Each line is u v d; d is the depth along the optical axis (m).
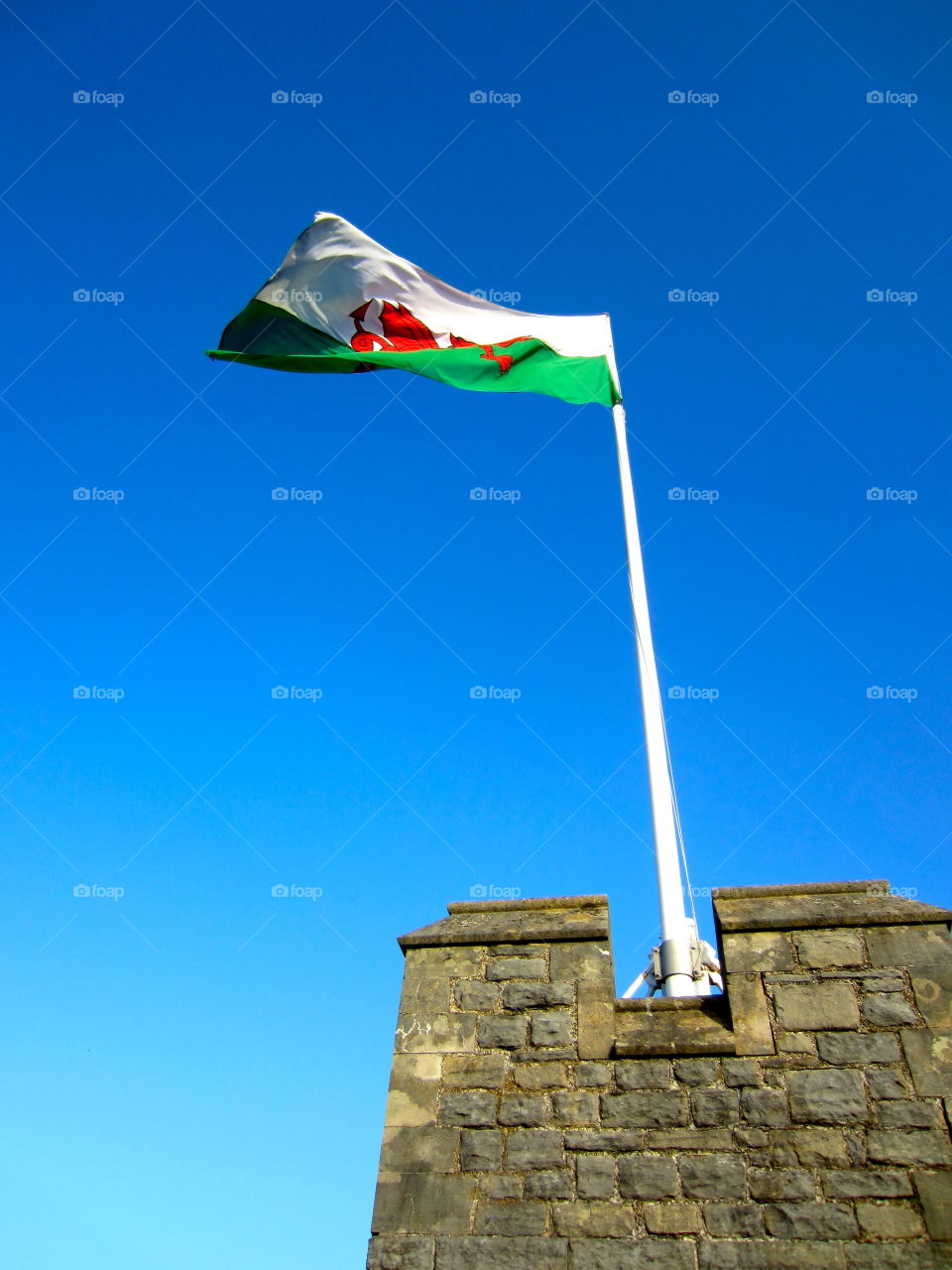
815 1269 4.58
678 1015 5.63
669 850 7.45
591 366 11.27
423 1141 5.27
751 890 6.05
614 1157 5.08
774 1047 5.29
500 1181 5.08
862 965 5.47
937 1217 4.65
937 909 5.62
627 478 10.20
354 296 11.82
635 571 9.36
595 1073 5.39
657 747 8.05
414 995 5.84
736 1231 4.75
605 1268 4.73
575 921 6.05
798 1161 4.91
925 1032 5.21
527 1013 5.68
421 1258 4.87
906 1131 4.92
